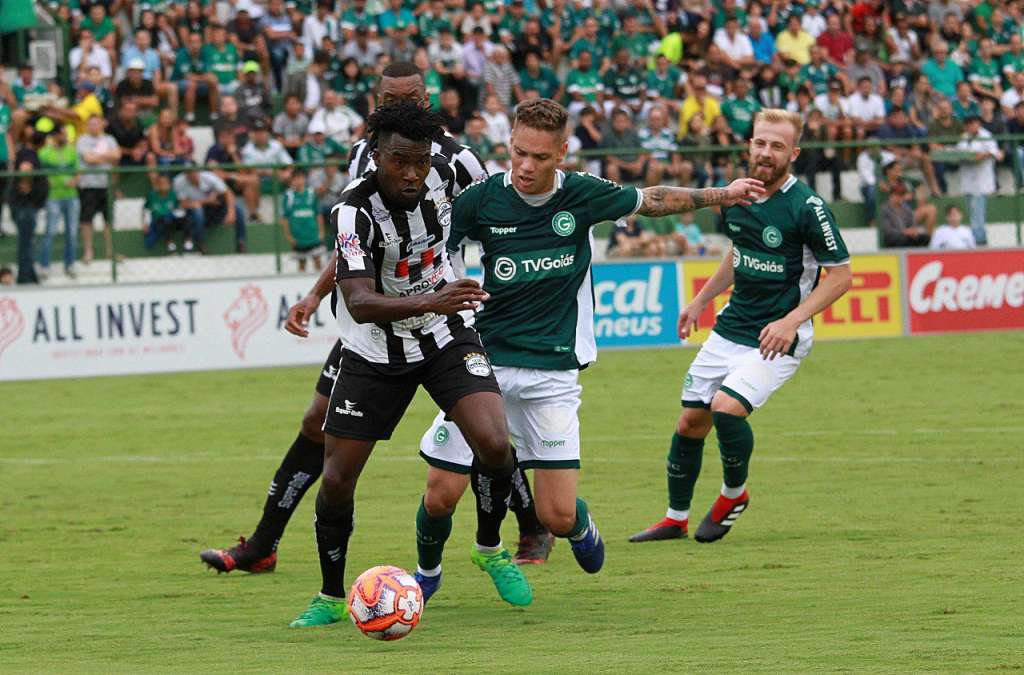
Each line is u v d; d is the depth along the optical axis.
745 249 16.44
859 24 50.12
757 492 19.73
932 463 21.81
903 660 9.98
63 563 15.87
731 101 44.28
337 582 12.37
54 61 45.78
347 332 12.18
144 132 41.59
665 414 28.25
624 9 48.41
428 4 45.91
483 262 13.48
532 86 45.31
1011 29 50.91
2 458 24.84
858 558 14.84
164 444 26.12
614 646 10.91
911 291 39.72
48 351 35.88
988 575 13.59
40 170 36.78
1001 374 32.53
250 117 41.09
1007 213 40.47
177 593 14.04
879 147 39.84
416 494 20.47
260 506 19.80
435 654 10.78
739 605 12.58
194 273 37.41
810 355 36.78
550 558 15.80
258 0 45.69
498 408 12.04
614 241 38.69
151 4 45.06
